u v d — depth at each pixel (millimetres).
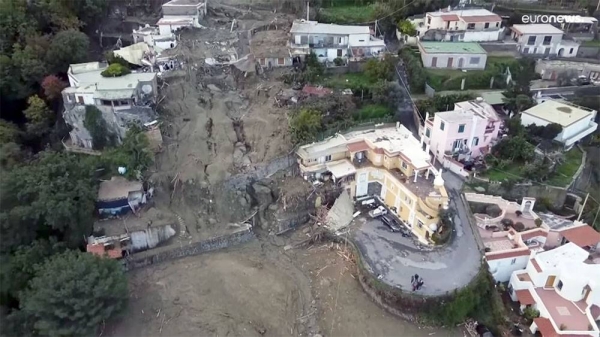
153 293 50969
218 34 81125
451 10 86500
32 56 67938
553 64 78750
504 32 85125
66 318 42969
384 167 60281
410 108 69000
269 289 51500
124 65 69250
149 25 83812
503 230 55281
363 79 73312
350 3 93312
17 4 72875
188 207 59375
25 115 65438
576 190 61281
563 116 66750
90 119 61625
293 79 71812
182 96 68312
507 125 66875
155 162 61031
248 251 56656
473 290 47656
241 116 67312
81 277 44438
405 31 82312
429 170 57531
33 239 50281
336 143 61812
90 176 55219
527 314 47938
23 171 51562
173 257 55375
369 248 53812
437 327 47531
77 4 79062
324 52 76562
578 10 94375
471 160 62750
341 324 48062
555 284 49281
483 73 75250
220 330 47250
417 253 52562
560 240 54469
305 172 60594
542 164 60531
